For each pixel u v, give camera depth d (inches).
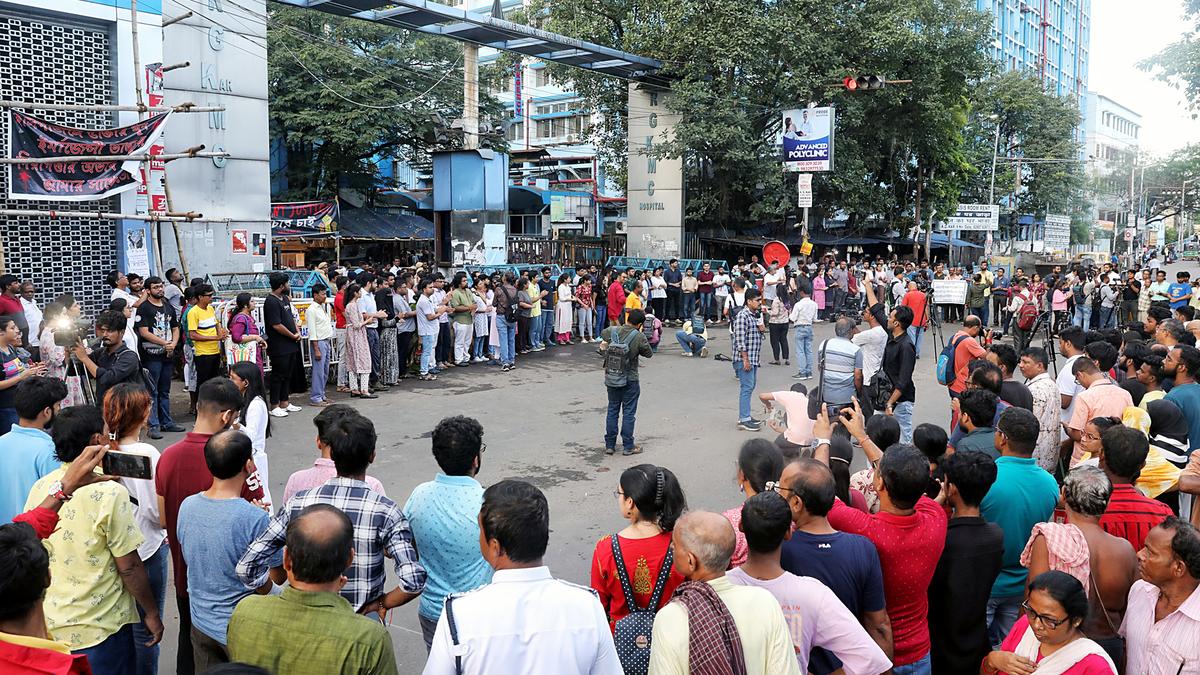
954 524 151.8
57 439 153.3
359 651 108.0
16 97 494.9
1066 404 288.8
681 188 1068.5
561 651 103.8
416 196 1449.3
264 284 610.5
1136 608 134.8
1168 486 206.2
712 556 112.2
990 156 1774.1
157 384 393.4
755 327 422.0
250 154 632.4
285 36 1143.6
